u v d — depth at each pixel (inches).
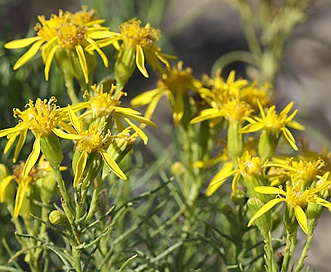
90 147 14.0
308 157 15.6
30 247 15.0
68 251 15.1
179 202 16.9
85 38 15.4
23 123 14.3
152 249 16.2
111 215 15.6
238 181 15.1
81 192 14.1
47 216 15.2
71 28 15.3
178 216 16.3
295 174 14.6
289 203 14.3
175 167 16.9
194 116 16.3
